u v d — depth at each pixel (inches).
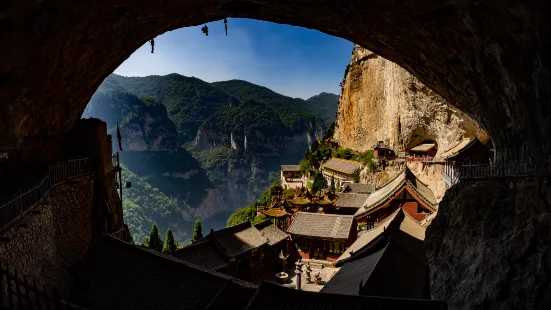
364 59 3708.2
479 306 562.9
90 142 936.9
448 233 806.5
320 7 736.3
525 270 521.3
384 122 3307.1
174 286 692.1
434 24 671.1
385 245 1036.5
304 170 4382.4
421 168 2437.3
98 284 723.4
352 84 3964.1
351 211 2268.7
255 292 658.2
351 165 3344.0
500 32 569.0
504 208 637.3
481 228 660.7
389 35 793.6
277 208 2012.8
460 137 2213.3
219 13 818.8
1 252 490.0
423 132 2657.5
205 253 1252.5
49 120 767.1
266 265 1524.4
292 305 573.3
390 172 2768.2
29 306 442.6
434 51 762.2
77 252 809.5
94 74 817.5
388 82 3115.2
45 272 637.3
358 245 1227.9
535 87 565.3
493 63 644.1
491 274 577.6
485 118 828.0
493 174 774.5
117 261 775.7
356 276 890.1
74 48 652.7
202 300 656.4
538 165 582.6
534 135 608.7
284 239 1625.2
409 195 1610.5
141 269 743.7
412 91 2519.7
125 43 789.2
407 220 1286.9
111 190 1021.8
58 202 728.3
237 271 1358.3
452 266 725.9
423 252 1065.5
